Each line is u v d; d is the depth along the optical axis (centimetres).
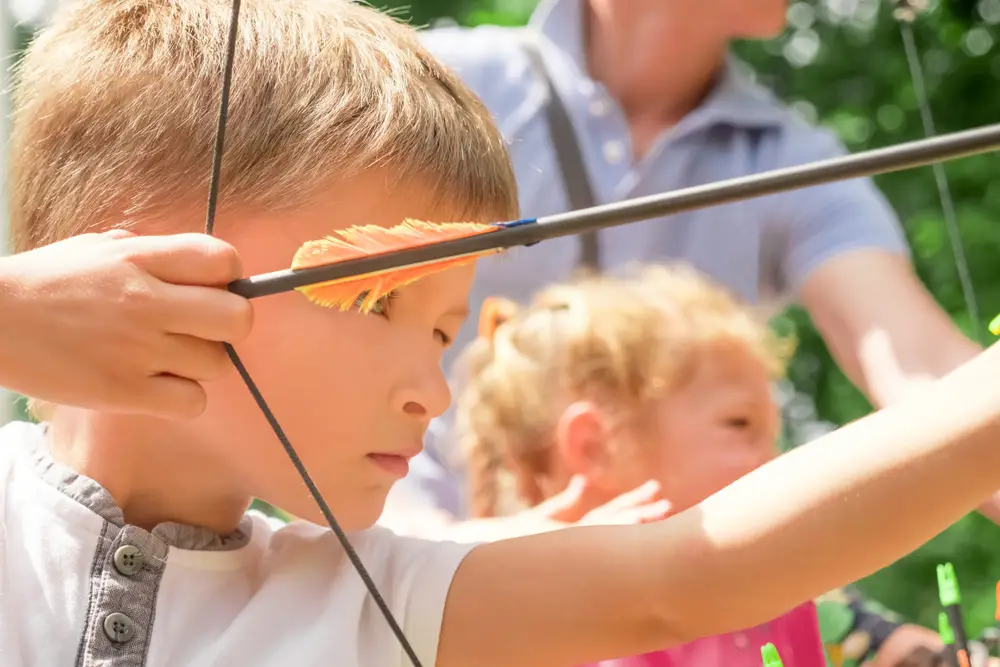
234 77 275
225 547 280
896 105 1105
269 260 267
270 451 263
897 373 468
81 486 270
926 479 240
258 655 265
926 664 416
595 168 526
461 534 411
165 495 274
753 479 259
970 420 239
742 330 430
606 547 267
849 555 245
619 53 533
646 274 470
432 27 1052
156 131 274
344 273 224
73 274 227
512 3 1037
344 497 266
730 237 522
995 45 1070
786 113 549
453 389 513
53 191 283
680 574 257
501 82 537
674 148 527
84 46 291
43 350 225
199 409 231
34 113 293
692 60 528
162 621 264
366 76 283
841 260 503
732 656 369
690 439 415
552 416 438
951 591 309
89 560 264
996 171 1081
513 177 307
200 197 269
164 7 290
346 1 314
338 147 271
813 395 1073
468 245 220
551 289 477
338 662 264
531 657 269
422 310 269
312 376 260
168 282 227
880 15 1096
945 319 484
